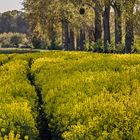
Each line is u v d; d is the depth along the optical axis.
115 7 49.12
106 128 6.96
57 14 71.38
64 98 9.53
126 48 48.56
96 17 58.50
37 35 95.62
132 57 20.00
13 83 12.62
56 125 8.55
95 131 6.97
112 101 8.72
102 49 52.44
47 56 28.17
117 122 7.21
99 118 7.37
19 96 10.68
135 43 49.00
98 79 11.91
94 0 56.12
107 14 54.31
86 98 9.12
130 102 8.52
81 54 26.89
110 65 16.42
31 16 77.62
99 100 8.91
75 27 71.94
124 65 16.53
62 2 67.56
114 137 6.62
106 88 10.75
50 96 10.31
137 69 14.82
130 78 12.57
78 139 6.93
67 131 7.67
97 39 58.09
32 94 11.38
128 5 46.56
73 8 69.00
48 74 14.84
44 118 10.17
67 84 11.34
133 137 6.71
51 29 77.19
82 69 15.71
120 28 50.62
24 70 18.80
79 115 7.88
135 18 46.62
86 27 70.94
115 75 12.94
